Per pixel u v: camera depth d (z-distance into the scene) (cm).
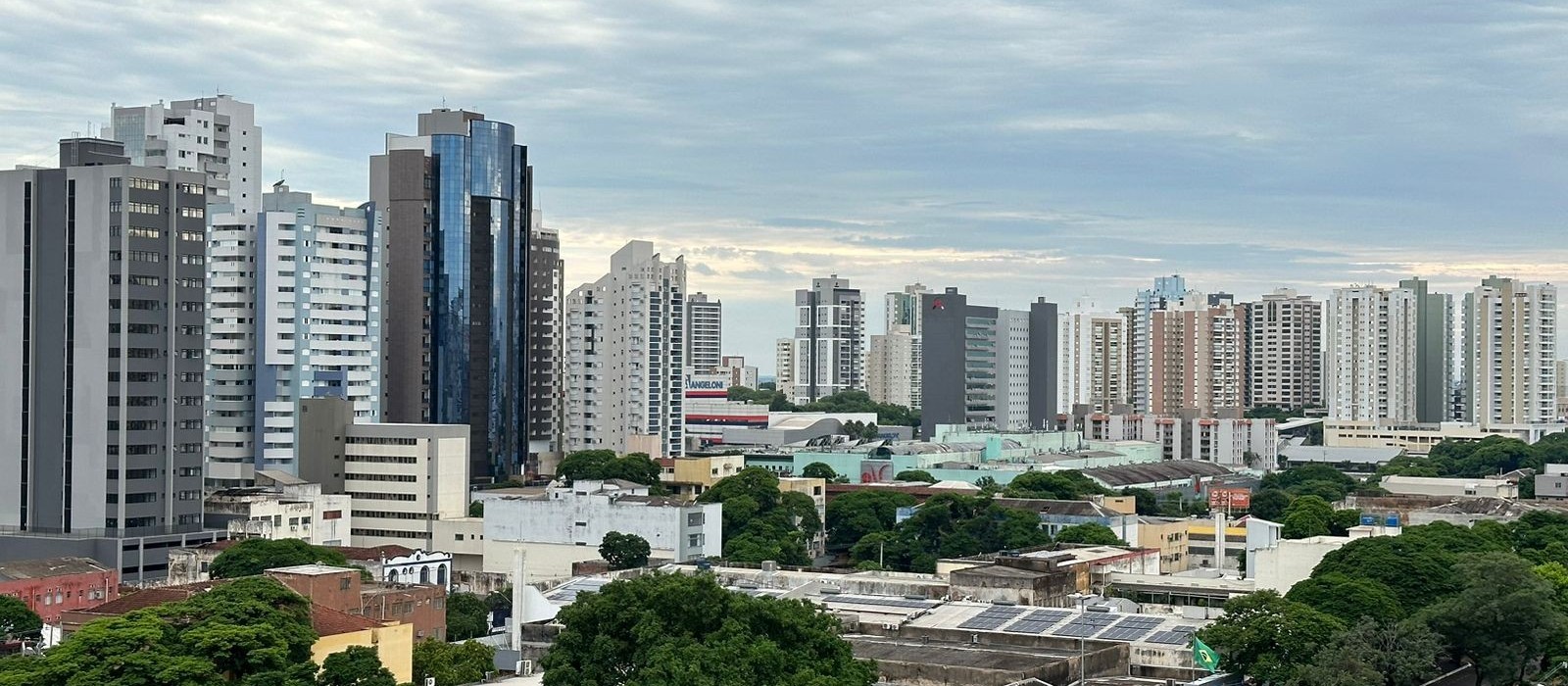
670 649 19412
